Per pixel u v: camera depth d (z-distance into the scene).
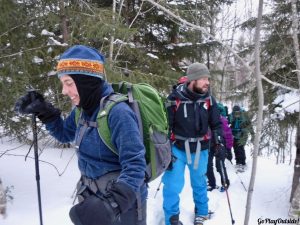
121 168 2.01
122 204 1.70
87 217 1.63
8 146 7.63
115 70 5.96
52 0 5.58
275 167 8.67
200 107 4.39
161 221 4.80
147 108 2.10
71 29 6.04
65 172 6.33
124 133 1.84
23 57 5.08
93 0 8.79
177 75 7.98
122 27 5.59
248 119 6.59
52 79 5.77
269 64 6.50
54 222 4.32
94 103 1.98
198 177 4.64
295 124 6.32
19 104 2.44
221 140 4.73
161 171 2.20
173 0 7.54
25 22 5.26
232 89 7.79
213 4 7.49
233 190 6.55
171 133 4.31
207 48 9.55
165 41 9.80
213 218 5.00
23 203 4.85
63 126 2.47
